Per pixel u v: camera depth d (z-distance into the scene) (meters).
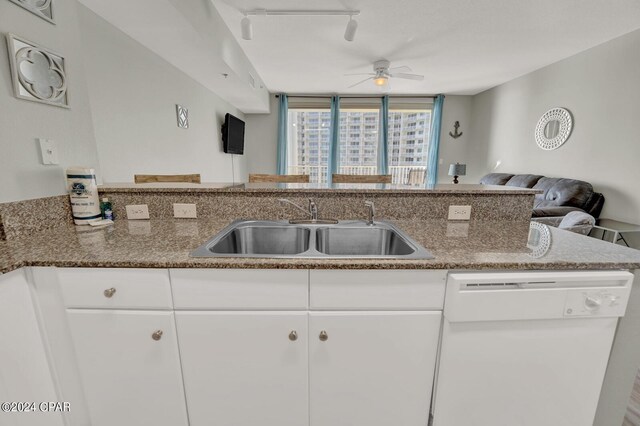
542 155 4.01
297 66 3.92
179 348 0.92
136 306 0.89
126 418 0.99
